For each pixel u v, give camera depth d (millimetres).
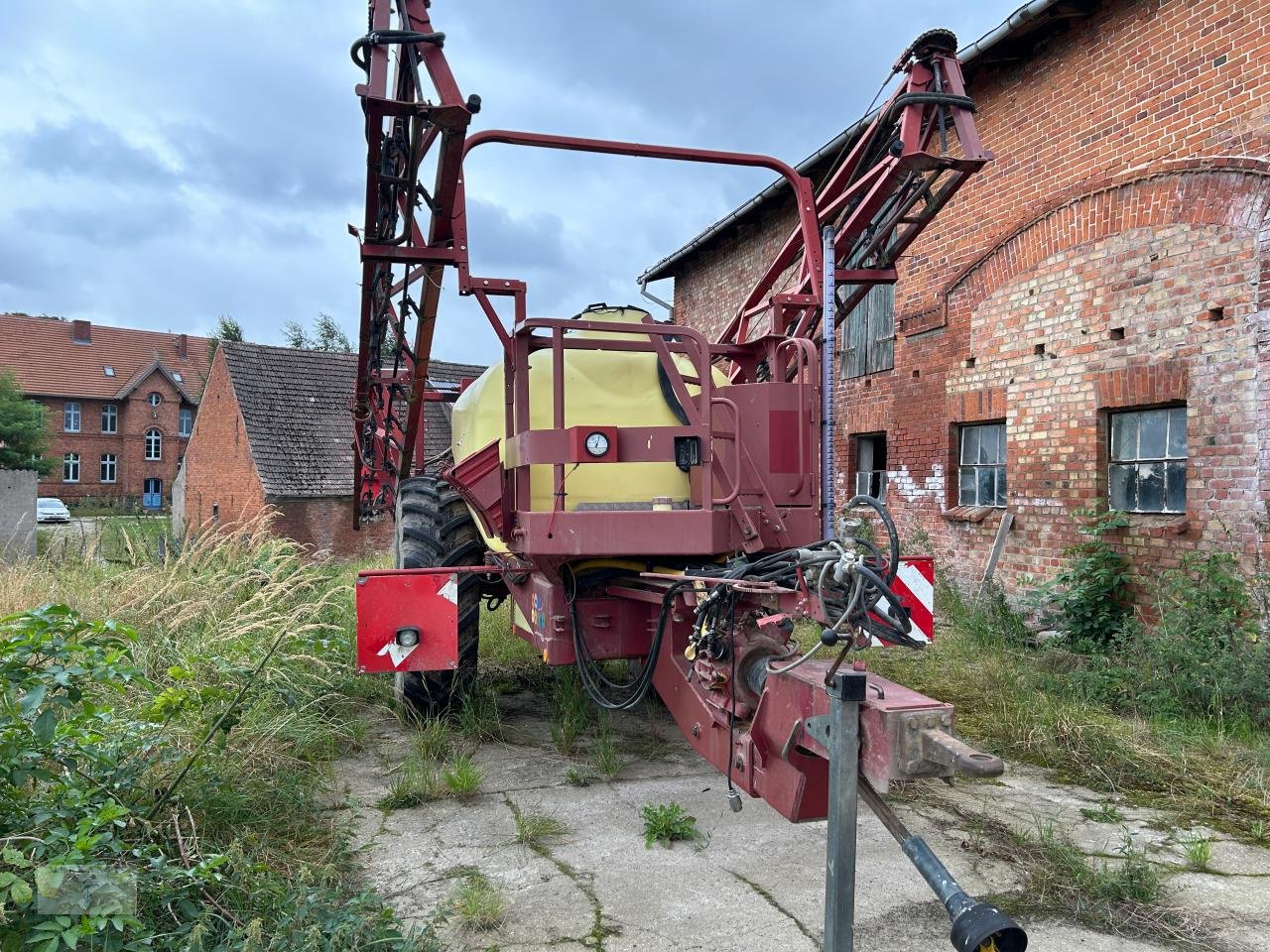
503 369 5020
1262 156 6141
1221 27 6410
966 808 4156
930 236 9547
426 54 4289
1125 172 7223
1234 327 6305
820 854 3646
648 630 4453
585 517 3820
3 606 6109
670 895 3266
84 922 2098
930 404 9602
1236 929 3059
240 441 22766
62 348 56000
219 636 5168
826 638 2273
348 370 24859
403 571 4543
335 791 4312
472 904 3066
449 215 4707
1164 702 5473
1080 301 7652
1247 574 6125
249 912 2756
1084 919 3113
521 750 5035
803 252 5938
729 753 3137
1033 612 7980
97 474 55094
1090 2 7418
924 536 9320
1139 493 7246
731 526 3914
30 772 2678
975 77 8867
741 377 5113
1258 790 4328
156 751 3535
